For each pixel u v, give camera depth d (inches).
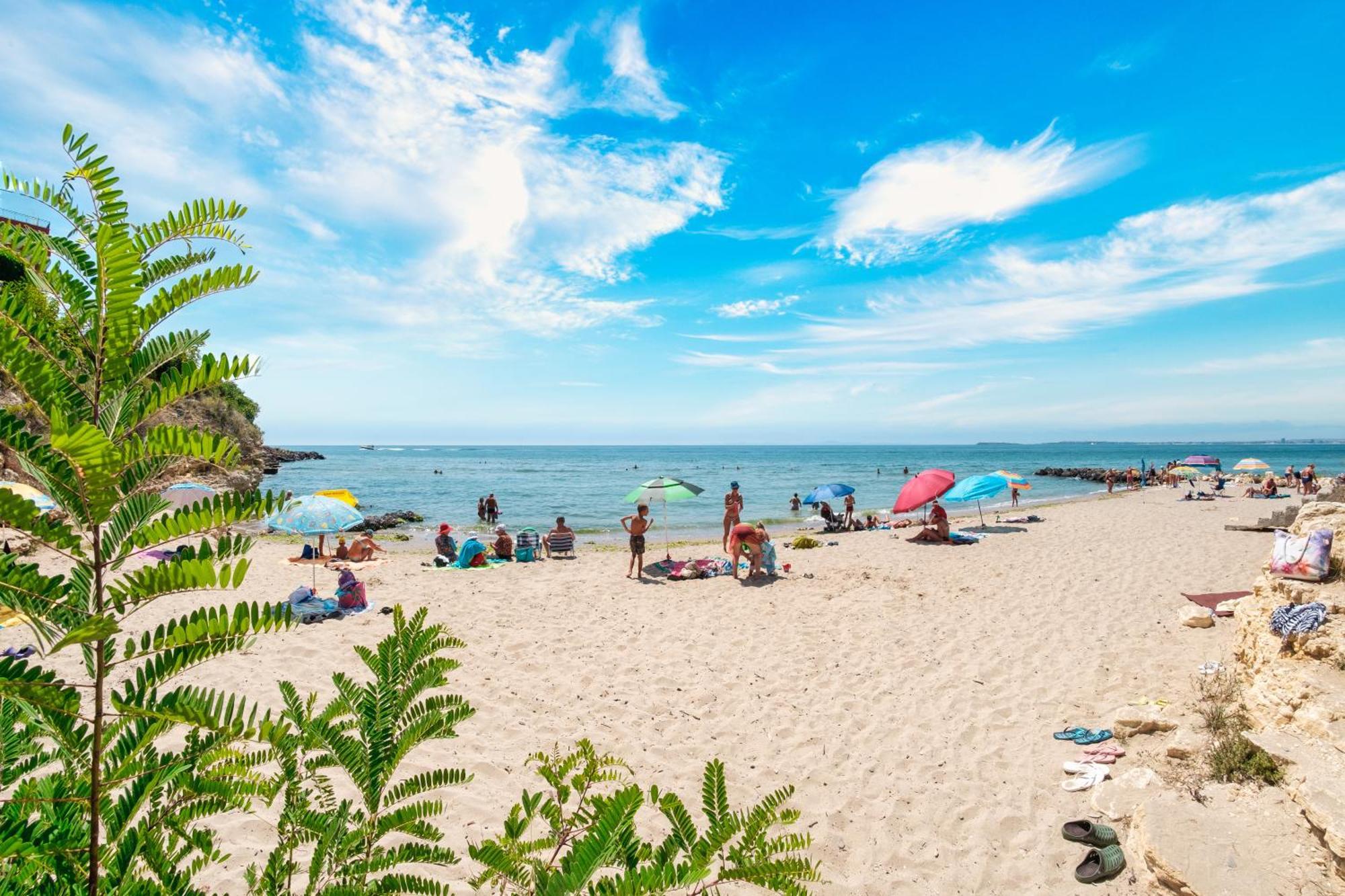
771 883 76.0
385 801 87.0
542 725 250.1
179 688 61.5
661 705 270.7
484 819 187.2
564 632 366.0
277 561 592.7
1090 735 236.8
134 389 60.1
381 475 2335.1
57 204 57.4
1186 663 297.9
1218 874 145.6
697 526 1044.5
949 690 285.7
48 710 59.9
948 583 482.9
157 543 56.6
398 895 79.9
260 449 2203.5
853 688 288.8
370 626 362.3
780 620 390.9
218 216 64.7
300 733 85.7
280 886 82.9
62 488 53.8
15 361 51.2
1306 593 226.4
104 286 56.9
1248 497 1136.8
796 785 213.5
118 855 64.3
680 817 81.7
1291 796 161.9
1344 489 509.7
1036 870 173.8
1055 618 384.8
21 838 58.0
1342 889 135.8
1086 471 2468.0
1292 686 195.8
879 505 1380.4
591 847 70.4
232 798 79.7
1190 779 191.8
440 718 91.0
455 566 569.3
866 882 171.0
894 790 210.5
